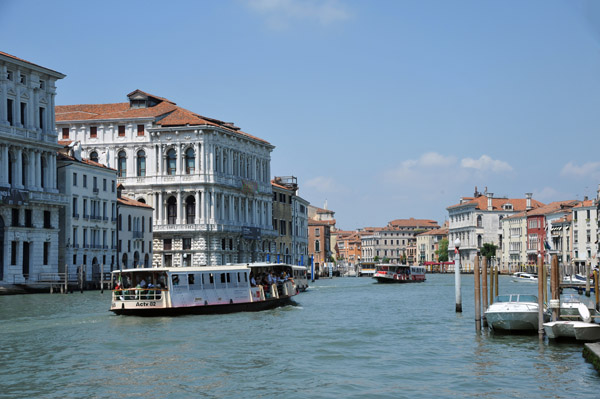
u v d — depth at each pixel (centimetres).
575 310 3825
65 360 3184
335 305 6081
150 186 11069
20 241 7962
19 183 8006
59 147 8575
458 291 5109
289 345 3600
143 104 11606
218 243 11069
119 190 10231
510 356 3291
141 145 11156
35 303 6028
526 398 2561
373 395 2595
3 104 7844
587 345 3200
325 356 3300
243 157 12238
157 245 11012
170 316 4794
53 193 8388
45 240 8319
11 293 7406
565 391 2650
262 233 12656
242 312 5156
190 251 10881
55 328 4162
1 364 3094
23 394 2600
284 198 14262
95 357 3256
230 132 11544
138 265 10144
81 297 6888
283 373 2931
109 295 7225
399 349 3491
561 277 10119
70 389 2672
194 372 2948
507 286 10212
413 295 7700
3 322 4416
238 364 3108
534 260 17912
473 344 3622
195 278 4956
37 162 8294
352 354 3350
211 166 11031
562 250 16338
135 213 10156
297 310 5466
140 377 2859
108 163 10744
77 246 8812
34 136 8238
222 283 5106
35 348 3475
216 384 2752
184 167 11106
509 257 19388
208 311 4981
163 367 3041
